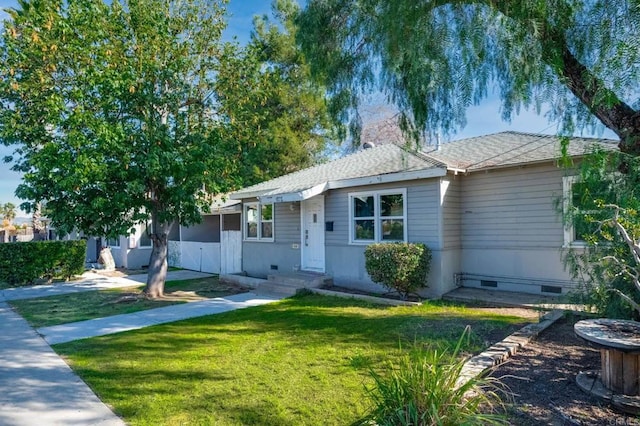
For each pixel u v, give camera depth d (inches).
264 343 245.1
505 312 305.0
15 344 259.1
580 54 195.3
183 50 425.7
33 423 149.3
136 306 384.8
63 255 591.5
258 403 160.7
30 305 405.7
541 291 348.5
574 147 319.6
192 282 544.4
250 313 336.2
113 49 387.5
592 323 161.5
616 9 173.2
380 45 244.8
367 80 272.5
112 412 157.3
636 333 146.5
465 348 212.1
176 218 432.5
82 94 360.5
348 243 448.5
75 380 191.9
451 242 387.9
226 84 450.0
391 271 360.2
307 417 147.9
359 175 434.6
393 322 281.7
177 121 423.2
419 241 390.9
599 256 196.5
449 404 115.7
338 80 279.3
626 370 140.0
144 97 387.5
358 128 288.4
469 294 366.0
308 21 276.1
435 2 214.8
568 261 228.4
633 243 152.6
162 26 398.9
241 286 496.4
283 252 536.4
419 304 343.3
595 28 183.8
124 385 183.8
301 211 510.9
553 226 341.1
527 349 201.0
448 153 458.6
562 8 189.2
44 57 361.1
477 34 203.8
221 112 462.0
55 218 375.9
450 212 388.2
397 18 219.9
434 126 251.8
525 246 359.3
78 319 333.7
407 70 239.0
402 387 121.8
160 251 443.8
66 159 342.3
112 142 348.5
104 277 629.9
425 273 370.0
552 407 137.7
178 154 387.2
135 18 399.5
